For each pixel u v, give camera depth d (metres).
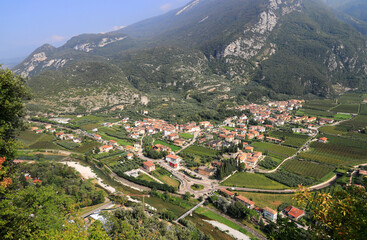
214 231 106.88
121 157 194.00
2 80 60.59
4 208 46.19
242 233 106.94
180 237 91.69
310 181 149.62
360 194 32.84
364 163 173.12
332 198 33.16
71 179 144.12
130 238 77.19
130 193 140.12
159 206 125.94
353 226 28.22
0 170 54.50
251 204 124.06
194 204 129.00
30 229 47.97
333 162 176.88
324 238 30.83
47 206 60.97
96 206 120.94
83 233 50.25
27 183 129.38
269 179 157.88
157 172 170.75
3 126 60.22
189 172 169.50
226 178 160.12
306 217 110.88
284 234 32.91
